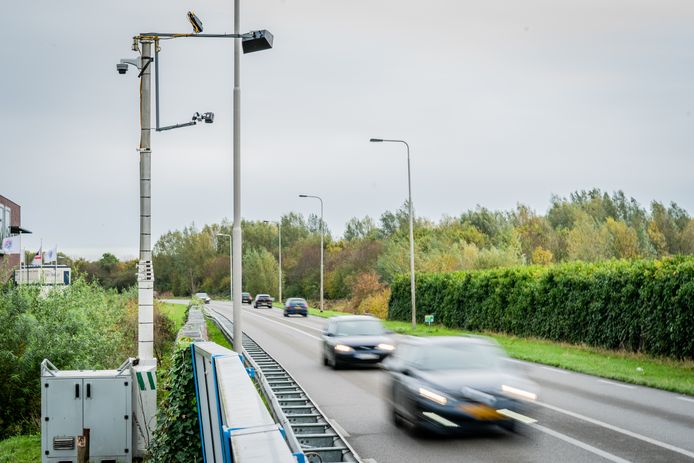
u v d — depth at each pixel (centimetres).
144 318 1111
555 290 2683
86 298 1839
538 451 977
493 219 9475
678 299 1936
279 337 3353
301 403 1347
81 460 969
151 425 999
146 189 1140
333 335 2073
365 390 1619
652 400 1403
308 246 10444
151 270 1121
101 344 1683
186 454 850
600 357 2172
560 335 2666
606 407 1320
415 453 982
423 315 4278
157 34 1166
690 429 1113
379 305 5347
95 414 978
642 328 2105
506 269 3266
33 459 1084
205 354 698
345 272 8131
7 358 1443
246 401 473
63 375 981
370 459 948
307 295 9175
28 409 1457
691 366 1877
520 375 1117
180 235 14088
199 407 809
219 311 6556
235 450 367
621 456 938
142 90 1153
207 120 1226
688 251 7494
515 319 3055
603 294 2331
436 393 1034
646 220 8444
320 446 1007
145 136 1148
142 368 1011
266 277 10319
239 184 1783
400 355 1240
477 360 1142
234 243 1766
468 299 3619
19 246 3550
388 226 10650
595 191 10019
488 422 1019
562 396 1455
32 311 1545
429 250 6425
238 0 1802
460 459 941
